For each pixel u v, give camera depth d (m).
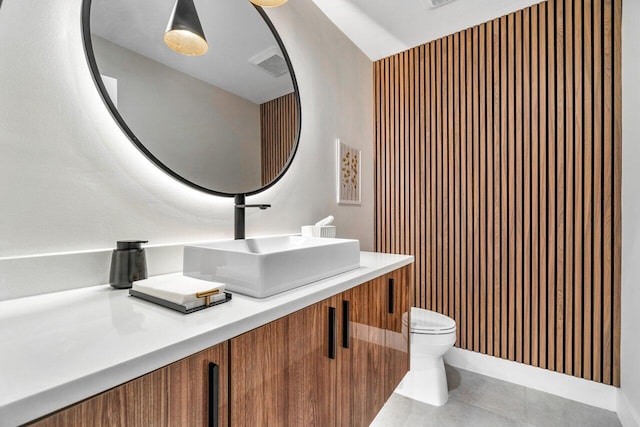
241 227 1.21
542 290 1.95
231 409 0.59
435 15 2.02
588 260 1.82
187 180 1.12
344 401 0.97
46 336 0.51
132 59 0.98
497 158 2.11
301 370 0.78
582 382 1.82
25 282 0.75
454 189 2.28
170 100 1.08
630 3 1.61
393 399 1.81
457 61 2.25
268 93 1.47
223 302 0.72
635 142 1.54
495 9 1.99
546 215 1.95
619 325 1.72
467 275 2.22
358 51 2.36
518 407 1.74
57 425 0.37
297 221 1.66
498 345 2.09
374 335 1.18
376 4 1.88
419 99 2.43
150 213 1.02
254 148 1.40
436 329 1.69
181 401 0.51
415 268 2.43
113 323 0.58
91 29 0.88
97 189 0.90
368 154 2.52
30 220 0.77
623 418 1.60
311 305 0.82
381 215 2.60
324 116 1.90
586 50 1.84
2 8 0.74
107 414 0.41
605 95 1.78
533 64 1.99
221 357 0.57
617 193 1.74
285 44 1.59
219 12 1.25
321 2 1.84
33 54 0.78
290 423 0.75
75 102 0.85
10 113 0.74
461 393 1.88
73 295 0.78
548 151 1.95
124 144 0.96
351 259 1.17
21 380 0.37
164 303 0.68
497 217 2.11
